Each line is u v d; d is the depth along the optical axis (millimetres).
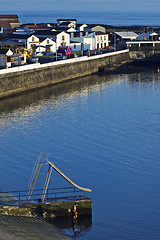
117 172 67938
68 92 131750
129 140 83812
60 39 190250
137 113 106312
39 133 87250
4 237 46500
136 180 64938
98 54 183500
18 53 141875
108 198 59156
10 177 65062
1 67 132125
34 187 61688
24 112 104438
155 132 89562
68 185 62844
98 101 119500
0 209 51375
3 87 120875
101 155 75125
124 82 152625
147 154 75875
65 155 74875
